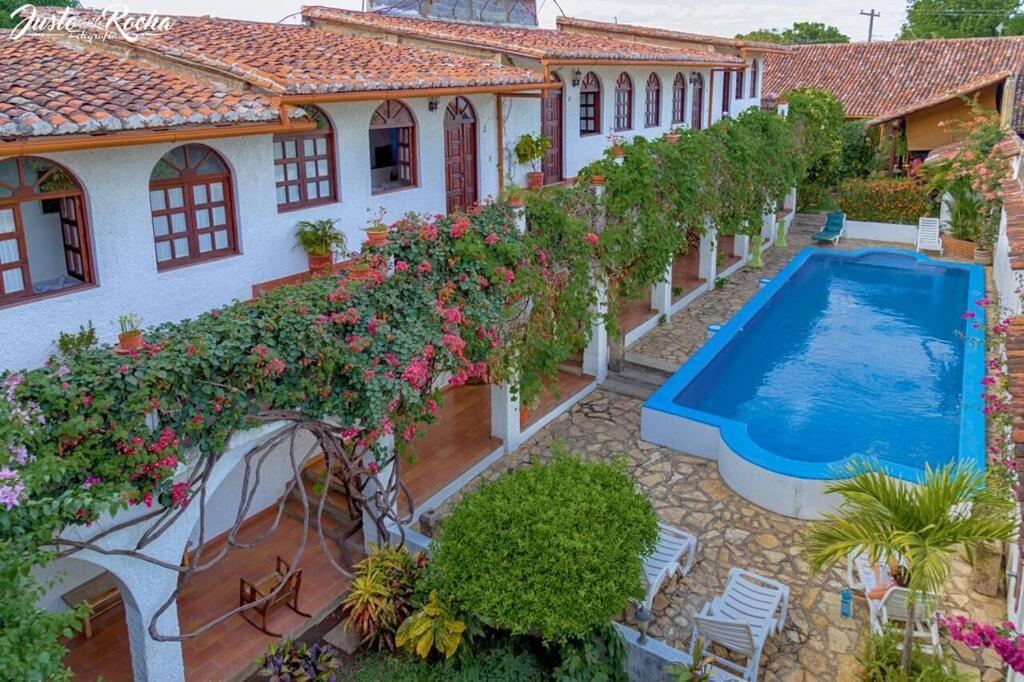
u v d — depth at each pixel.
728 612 8.90
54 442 6.57
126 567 7.64
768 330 19.22
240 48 12.45
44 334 8.59
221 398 7.66
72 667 8.91
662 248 16.11
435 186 13.82
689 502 11.67
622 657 8.57
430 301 9.98
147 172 9.35
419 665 8.65
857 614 9.34
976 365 14.73
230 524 11.17
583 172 14.63
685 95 22.03
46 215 9.70
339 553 10.83
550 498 8.38
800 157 25.61
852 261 24.95
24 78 9.31
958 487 7.32
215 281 10.39
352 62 12.66
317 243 11.39
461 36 15.82
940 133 29.64
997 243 22.05
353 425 9.09
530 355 12.48
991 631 6.37
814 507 11.08
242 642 9.25
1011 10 54.19
